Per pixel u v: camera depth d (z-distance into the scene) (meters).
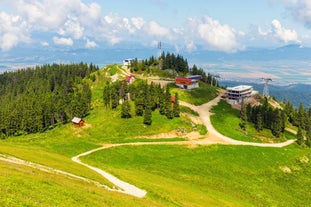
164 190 67.19
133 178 74.44
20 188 39.19
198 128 156.12
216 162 117.12
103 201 44.31
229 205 73.31
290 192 107.06
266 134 163.88
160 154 121.00
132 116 163.50
